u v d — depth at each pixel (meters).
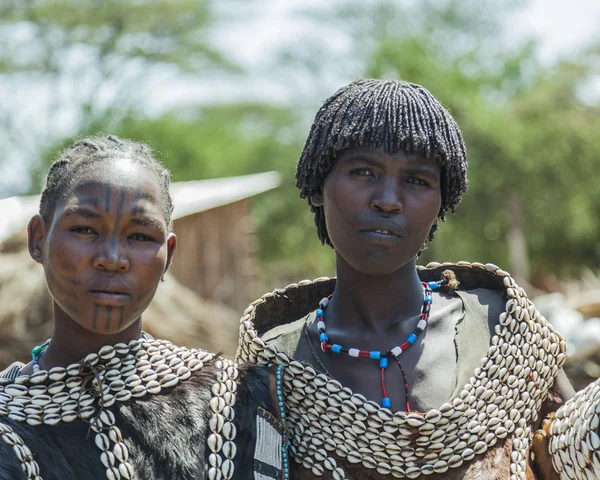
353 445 2.41
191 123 32.44
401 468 2.38
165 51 28.45
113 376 2.23
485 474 2.37
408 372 2.50
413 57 18.19
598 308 6.55
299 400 2.48
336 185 2.47
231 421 2.28
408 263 2.60
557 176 17.70
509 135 17.27
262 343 2.49
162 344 2.34
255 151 28.03
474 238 18.38
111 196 2.20
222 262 12.05
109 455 2.14
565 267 19.97
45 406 2.16
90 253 2.19
